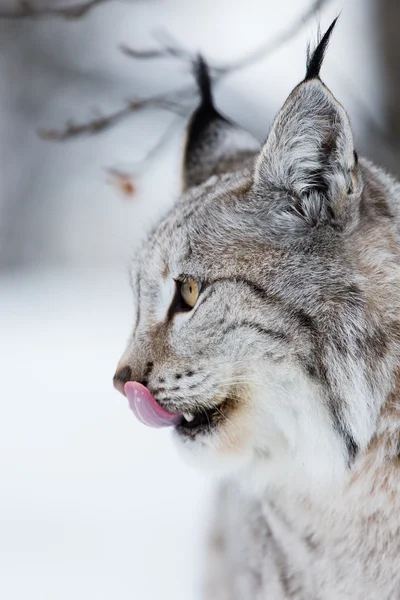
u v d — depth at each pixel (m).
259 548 4.41
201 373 4.30
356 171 4.27
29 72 12.03
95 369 6.80
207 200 4.34
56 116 10.20
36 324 8.27
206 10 8.20
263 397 4.30
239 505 4.44
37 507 4.82
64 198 12.30
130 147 7.89
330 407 4.29
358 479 4.30
